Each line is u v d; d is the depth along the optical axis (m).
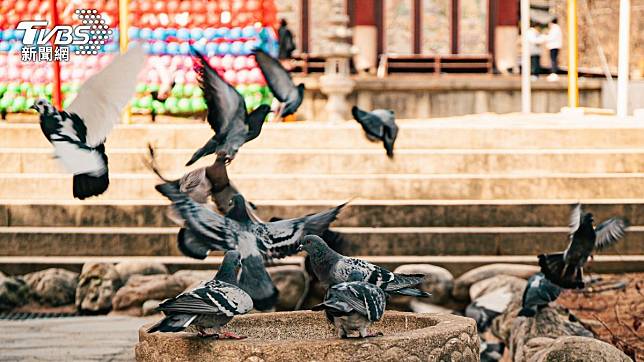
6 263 15.58
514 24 34.12
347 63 26.02
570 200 17.08
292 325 8.03
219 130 6.94
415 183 17.20
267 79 7.62
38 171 18.02
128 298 14.41
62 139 5.87
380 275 6.41
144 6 22.25
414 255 15.74
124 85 5.92
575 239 9.66
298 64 30.91
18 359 11.41
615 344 10.84
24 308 14.70
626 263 15.35
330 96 25.81
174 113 22.52
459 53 35.12
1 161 18.00
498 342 12.40
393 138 9.08
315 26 35.66
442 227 16.28
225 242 6.42
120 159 17.91
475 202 16.59
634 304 13.12
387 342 6.60
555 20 37.34
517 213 16.39
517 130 18.62
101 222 16.53
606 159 17.98
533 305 10.88
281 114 7.61
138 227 16.44
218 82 6.96
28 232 16.03
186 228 6.46
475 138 18.55
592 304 13.14
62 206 16.56
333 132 18.61
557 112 29.36
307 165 17.88
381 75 32.84
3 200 17.17
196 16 22.30
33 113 22.81
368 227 16.25
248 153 17.86
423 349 6.76
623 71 23.80
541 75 33.88
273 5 22.47
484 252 15.78
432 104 28.83
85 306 14.52
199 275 14.77
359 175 17.55
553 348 8.98
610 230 9.84
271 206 16.39
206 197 6.82
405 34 36.94
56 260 15.70
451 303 14.41
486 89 28.89
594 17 37.84
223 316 6.40
